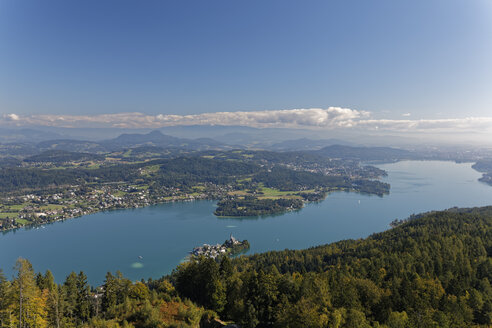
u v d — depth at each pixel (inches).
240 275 4852.4
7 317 3339.1
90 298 4940.9
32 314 3506.4
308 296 3855.8
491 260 5137.8
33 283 3577.8
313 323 3262.8
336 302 3912.4
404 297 4037.9
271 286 3944.4
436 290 4160.9
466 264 5226.4
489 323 3767.2
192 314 3754.9
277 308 3767.2
